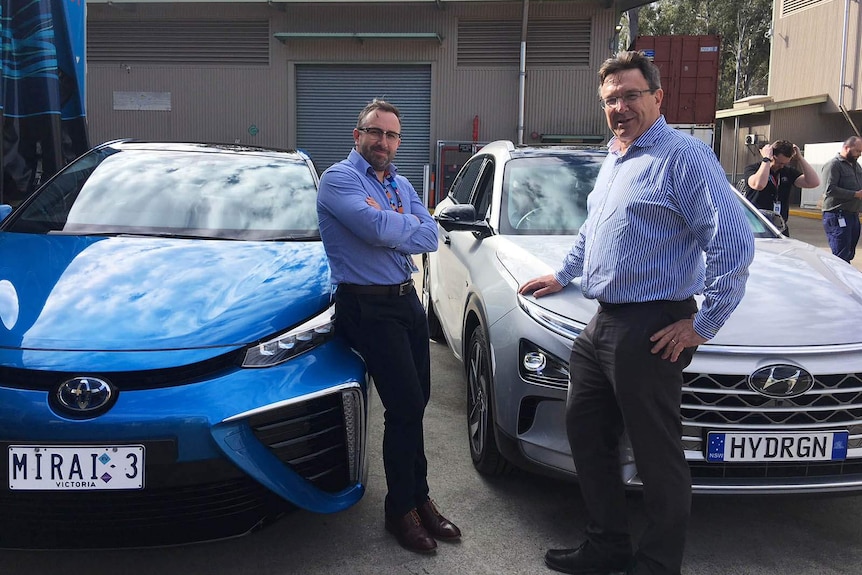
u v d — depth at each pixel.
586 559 2.34
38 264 2.58
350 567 2.37
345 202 2.31
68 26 5.29
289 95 16.58
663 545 2.11
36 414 1.98
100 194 3.30
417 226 2.42
